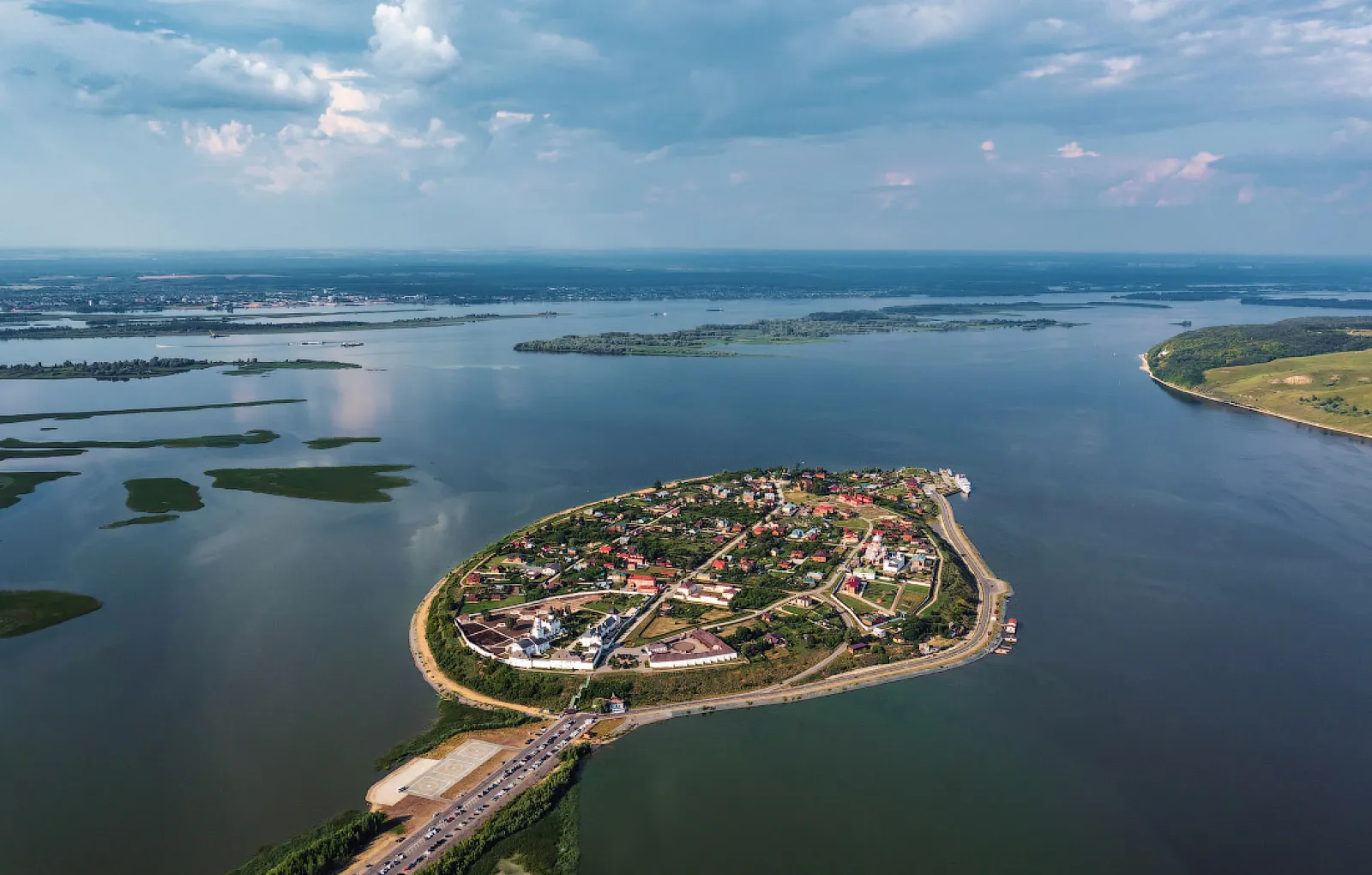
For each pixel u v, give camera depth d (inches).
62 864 5393.7
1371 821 6023.6
